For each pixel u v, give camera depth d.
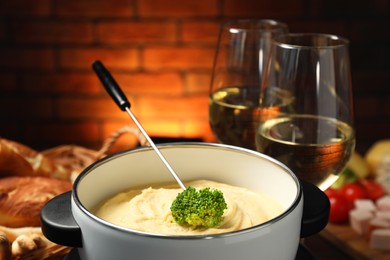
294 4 1.85
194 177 0.63
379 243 1.10
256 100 0.78
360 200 1.24
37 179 0.84
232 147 0.62
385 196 1.25
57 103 1.95
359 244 1.11
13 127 1.98
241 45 0.79
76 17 1.86
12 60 1.90
